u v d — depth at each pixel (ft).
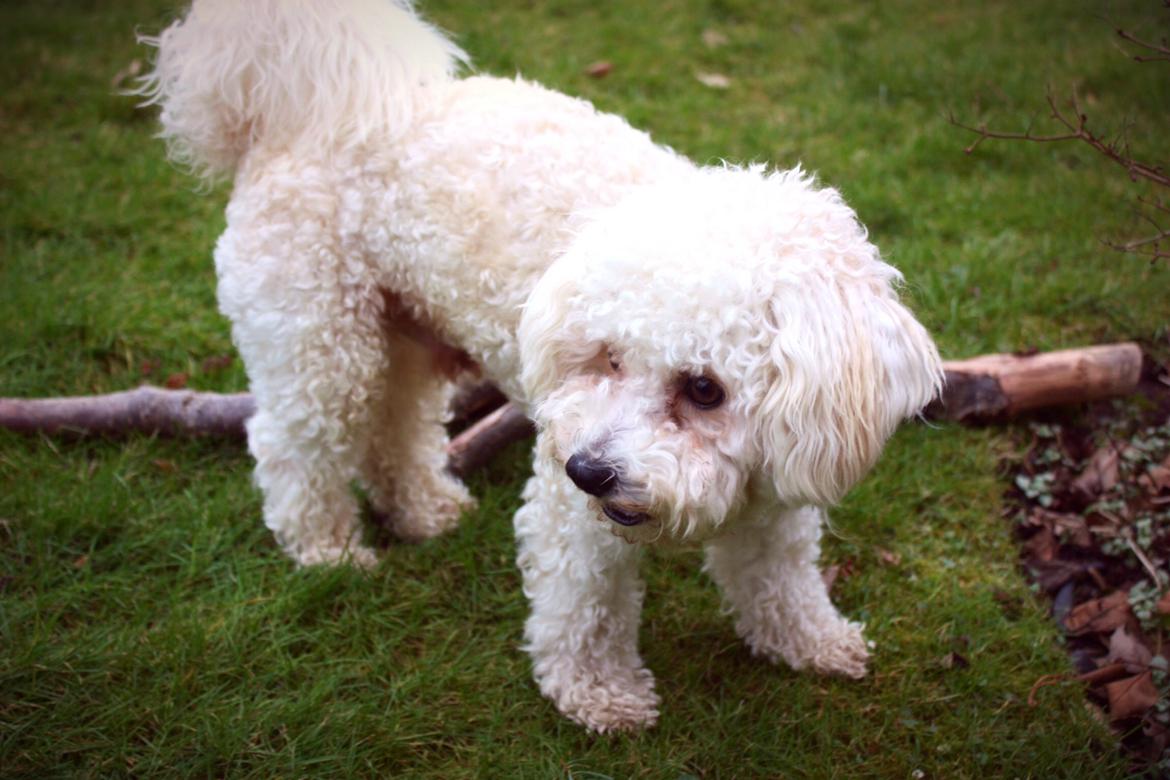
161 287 3.56
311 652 2.68
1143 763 2.42
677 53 4.81
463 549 2.90
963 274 3.48
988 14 5.11
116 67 4.65
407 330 2.79
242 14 2.58
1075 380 3.06
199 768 2.41
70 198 3.85
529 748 2.50
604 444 2.13
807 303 2.07
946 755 2.47
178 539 2.88
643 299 2.09
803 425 2.07
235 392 3.26
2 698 2.50
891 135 4.20
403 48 2.62
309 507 2.83
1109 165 3.93
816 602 2.62
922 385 2.19
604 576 2.45
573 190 2.40
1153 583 2.71
